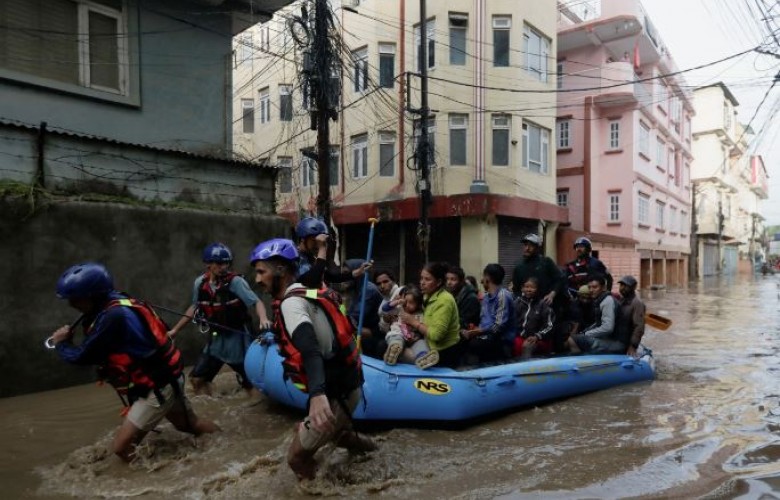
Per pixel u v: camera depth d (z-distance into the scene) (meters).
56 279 6.18
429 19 16.75
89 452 4.00
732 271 49.41
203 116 10.13
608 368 6.08
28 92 7.98
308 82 11.16
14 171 6.28
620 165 22.03
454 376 4.77
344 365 3.29
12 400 5.57
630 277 6.73
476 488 3.39
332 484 3.42
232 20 10.58
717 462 3.82
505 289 6.01
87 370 6.31
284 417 4.87
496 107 16.31
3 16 7.90
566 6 21.67
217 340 5.37
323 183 11.01
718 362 7.74
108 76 8.95
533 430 4.61
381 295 5.86
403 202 16.70
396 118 17.53
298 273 3.46
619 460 3.87
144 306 3.67
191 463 3.76
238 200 8.71
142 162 7.54
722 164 39.94
